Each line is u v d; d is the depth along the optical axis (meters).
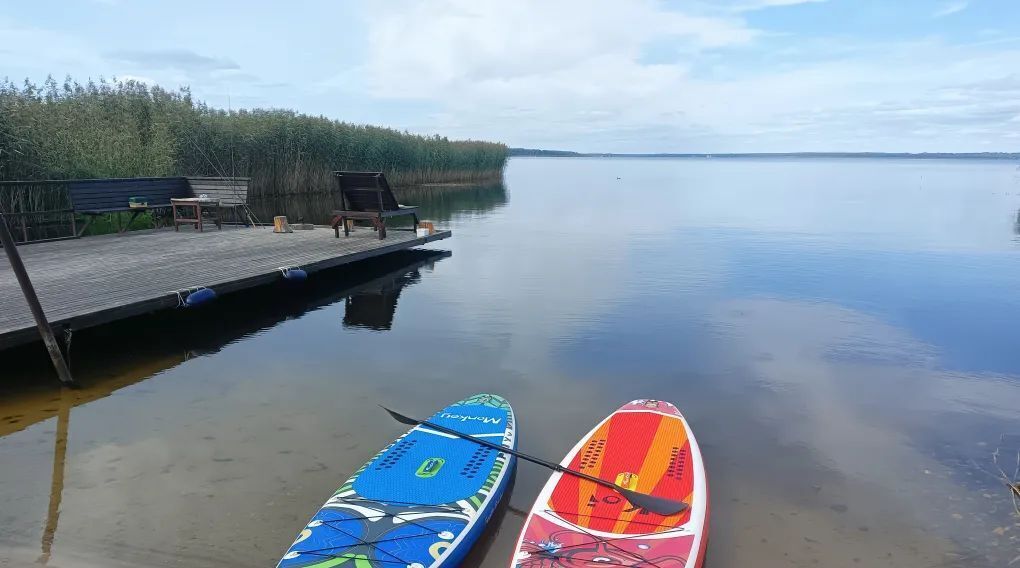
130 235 12.58
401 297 10.30
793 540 3.97
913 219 23.05
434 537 3.66
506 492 4.51
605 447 4.63
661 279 11.90
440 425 5.08
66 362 6.55
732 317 9.20
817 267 13.23
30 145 12.28
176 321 8.63
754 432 5.51
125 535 3.87
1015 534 4.07
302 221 18.41
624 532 3.70
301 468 4.70
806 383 6.66
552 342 7.95
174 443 5.07
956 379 6.84
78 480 4.49
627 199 32.78
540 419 5.68
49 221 12.80
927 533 4.07
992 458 5.10
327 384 6.42
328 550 3.52
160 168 16.62
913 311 9.63
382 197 12.71
